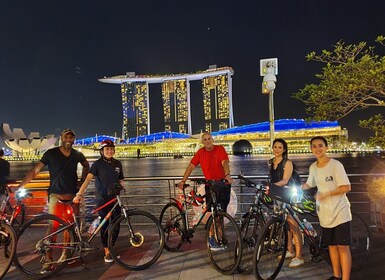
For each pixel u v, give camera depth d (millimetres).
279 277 4777
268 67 10078
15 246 5066
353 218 5438
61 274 5109
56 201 5598
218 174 5902
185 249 6043
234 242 6184
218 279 4762
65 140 5676
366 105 7746
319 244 5129
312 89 8039
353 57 7625
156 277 4891
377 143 7660
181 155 178625
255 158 139000
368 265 5121
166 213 8086
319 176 4523
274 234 4773
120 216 5477
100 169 5609
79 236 5406
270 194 4867
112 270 5207
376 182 6980
